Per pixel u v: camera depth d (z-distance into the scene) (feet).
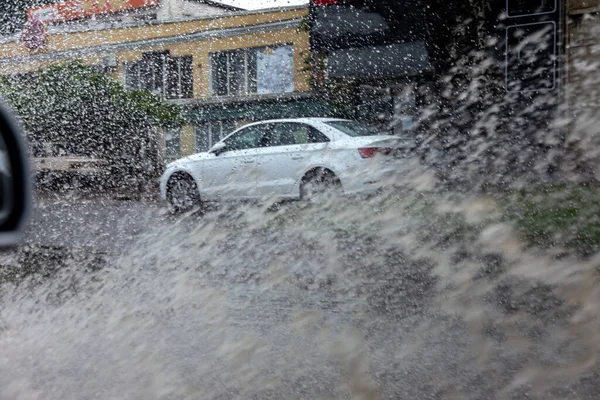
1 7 57.93
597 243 17.07
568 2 32.65
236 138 30.04
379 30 42.11
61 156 39.17
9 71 56.80
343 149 26.61
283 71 58.44
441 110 35.76
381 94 42.27
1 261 17.60
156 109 48.80
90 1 60.64
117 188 36.81
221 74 61.82
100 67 61.36
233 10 64.23
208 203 30.42
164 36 62.39
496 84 34.32
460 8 36.19
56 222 26.32
